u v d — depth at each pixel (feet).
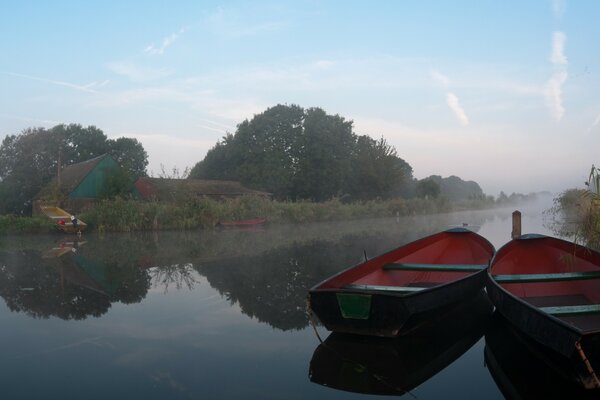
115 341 23.29
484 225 94.99
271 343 22.82
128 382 18.38
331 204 130.11
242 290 34.60
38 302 31.60
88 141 173.47
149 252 57.77
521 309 19.27
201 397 17.04
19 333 24.72
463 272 30.63
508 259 30.71
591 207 34.35
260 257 51.55
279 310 28.96
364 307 21.30
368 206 141.59
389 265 31.55
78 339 23.65
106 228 92.89
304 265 45.73
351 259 49.26
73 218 87.20
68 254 57.16
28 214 147.64
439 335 24.21
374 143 188.75
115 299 32.27
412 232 83.71
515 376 18.85
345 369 19.61
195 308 29.63
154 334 24.38
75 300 32.09
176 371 19.42
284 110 177.27
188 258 51.67
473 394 17.29
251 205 110.83
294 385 18.04
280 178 162.50
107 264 48.11
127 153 181.37
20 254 58.08
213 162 185.98
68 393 17.47
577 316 21.50
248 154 171.22
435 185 188.44
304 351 21.67
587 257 28.25
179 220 96.73
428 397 17.07
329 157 173.27
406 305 20.63
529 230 75.15
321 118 177.78
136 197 116.26
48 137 154.71
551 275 26.43
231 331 24.73
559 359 17.22
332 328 22.56
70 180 122.11
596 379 15.90
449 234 36.55
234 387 17.87
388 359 20.77
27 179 148.66
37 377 18.92
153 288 35.70
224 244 66.28
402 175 185.78
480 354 21.38
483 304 30.37
